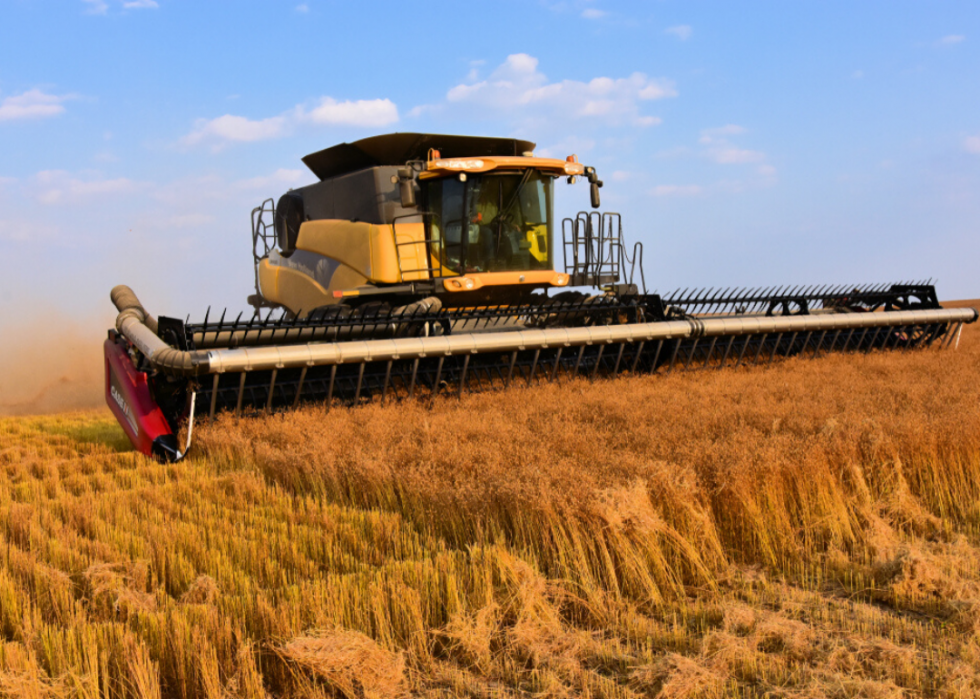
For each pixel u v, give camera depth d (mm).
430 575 3832
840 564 4074
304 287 11969
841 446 5098
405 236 10195
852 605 3695
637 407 7234
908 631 3357
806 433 5648
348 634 3209
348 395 8352
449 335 8656
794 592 3793
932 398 6914
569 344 9047
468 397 8492
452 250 10219
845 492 4867
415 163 10398
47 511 5203
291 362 7316
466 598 3693
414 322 8703
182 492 5746
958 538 4387
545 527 4180
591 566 3992
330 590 3656
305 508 5328
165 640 3258
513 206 10445
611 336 9305
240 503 5414
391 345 7949
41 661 3152
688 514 4258
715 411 6746
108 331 8812
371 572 3938
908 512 4641
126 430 7836
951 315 12211
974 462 5168
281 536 4551
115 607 3619
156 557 4312
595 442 5785
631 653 3266
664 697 2844
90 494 5695
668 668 3014
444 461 5461
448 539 4695
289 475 5977
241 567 4219
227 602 3598
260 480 5988
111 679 3023
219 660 3184
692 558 4008
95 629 3340
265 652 3201
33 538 4641
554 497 4246
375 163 11109
